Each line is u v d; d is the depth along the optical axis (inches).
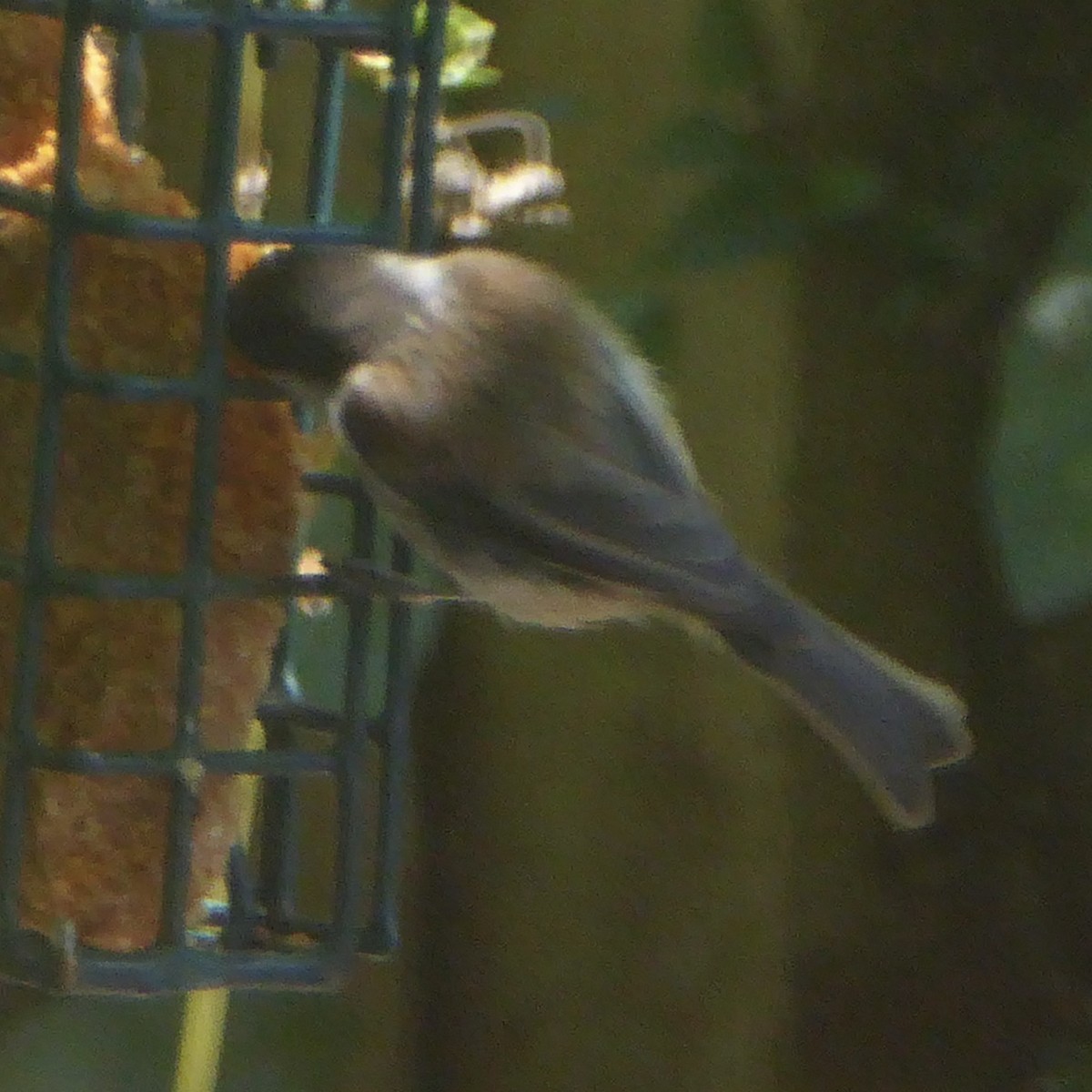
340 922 200.5
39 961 187.2
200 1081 227.3
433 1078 348.5
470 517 200.8
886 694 207.6
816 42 305.0
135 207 198.2
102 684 192.9
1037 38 310.8
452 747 353.4
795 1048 332.8
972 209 297.4
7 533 196.5
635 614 216.4
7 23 199.0
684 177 318.0
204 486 189.9
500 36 328.5
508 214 236.1
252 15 189.5
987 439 283.0
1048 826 333.7
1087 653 330.6
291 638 220.8
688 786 337.4
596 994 341.1
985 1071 331.3
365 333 198.8
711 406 323.9
